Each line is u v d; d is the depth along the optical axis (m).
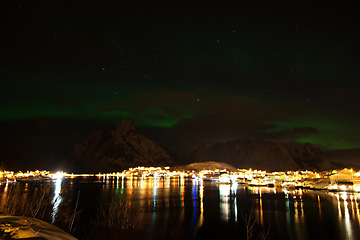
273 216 38.34
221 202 55.31
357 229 30.14
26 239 3.07
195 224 33.19
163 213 41.25
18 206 8.96
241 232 29.25
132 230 9.84
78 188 99.44
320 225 32.22
